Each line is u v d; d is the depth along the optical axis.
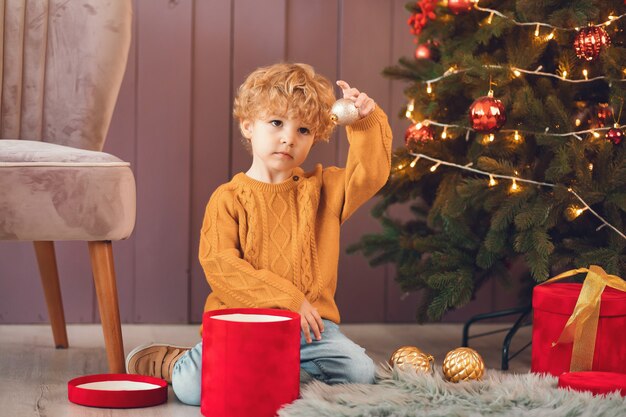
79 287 2.25
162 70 2.25
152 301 2.28
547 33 1.71
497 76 1.69
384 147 1.51
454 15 1.87
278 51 2.29
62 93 1.91
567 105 1.77
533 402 1.32
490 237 1.73
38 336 2.09
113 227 1.52
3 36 1.90
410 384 1.42
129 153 2.25
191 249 2.29
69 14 1.92
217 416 1.30
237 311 1.40
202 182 2.28
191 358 1.44
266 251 1.54
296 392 1.32
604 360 1.54
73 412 1.37
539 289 1.62
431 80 1.81
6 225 1.48
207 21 2.26
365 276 2.37
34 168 1.48
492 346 2.09
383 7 2.33
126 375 1.50
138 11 2.24
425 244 1.85
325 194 1.61
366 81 2.33
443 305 1.75
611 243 1.69
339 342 1.47
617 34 1.76
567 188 1.66
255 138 1.55
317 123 1.53
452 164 1.76
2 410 1.38
